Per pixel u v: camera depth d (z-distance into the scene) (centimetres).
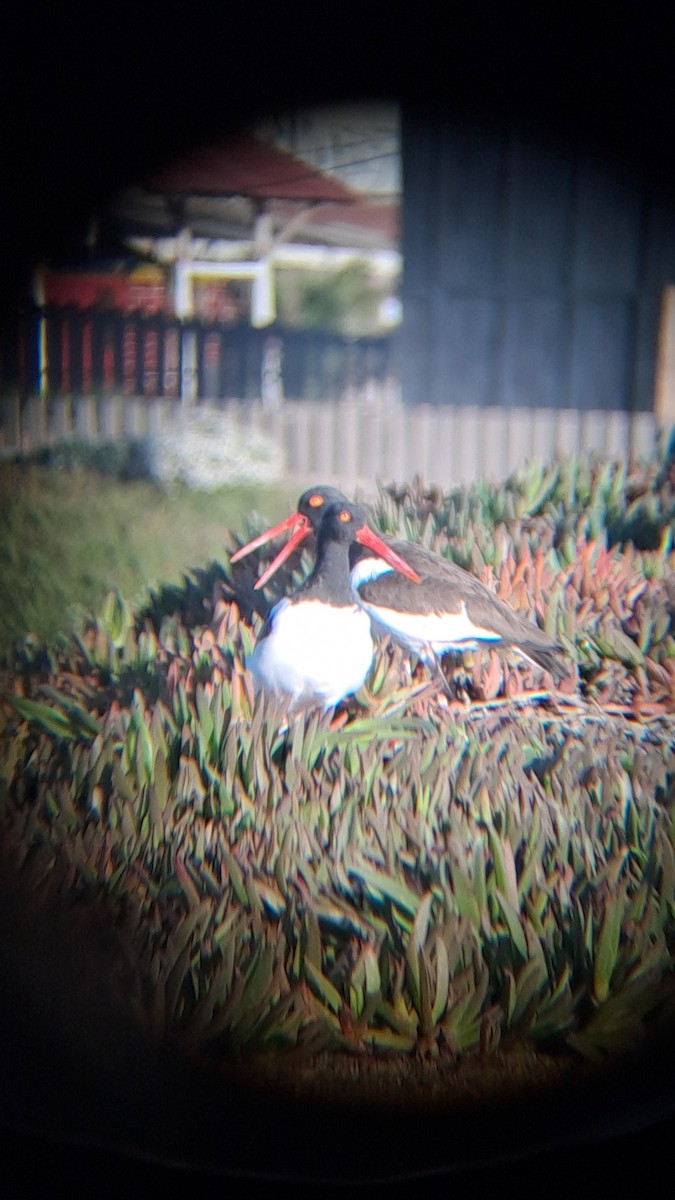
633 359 1193
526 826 917
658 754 941
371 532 948
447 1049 905
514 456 1209
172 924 915
